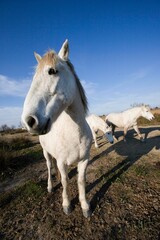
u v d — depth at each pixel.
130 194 2.89
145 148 5.44
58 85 1.51
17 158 5.24
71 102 1.76
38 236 2.17
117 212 2.48
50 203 2.81
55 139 2.18
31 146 7.20
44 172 4.16
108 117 7.26
